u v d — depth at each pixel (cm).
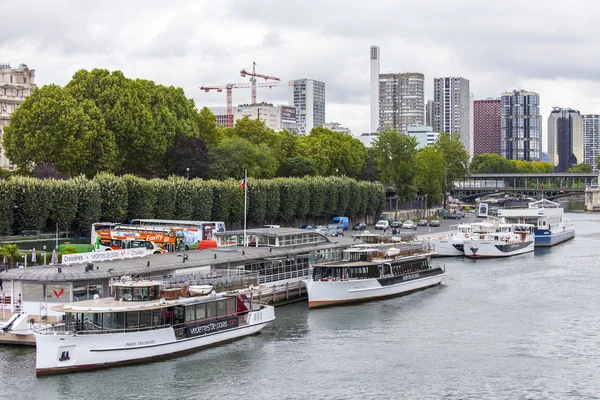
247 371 7975
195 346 8644
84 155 17300
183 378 7719
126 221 15838
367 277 11800
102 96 18500
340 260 12425
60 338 7631
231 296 9131
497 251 17588
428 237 19388
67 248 12488
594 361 8419
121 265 9619
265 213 18912
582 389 7531
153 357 8212
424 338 9369
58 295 8750
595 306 11300
